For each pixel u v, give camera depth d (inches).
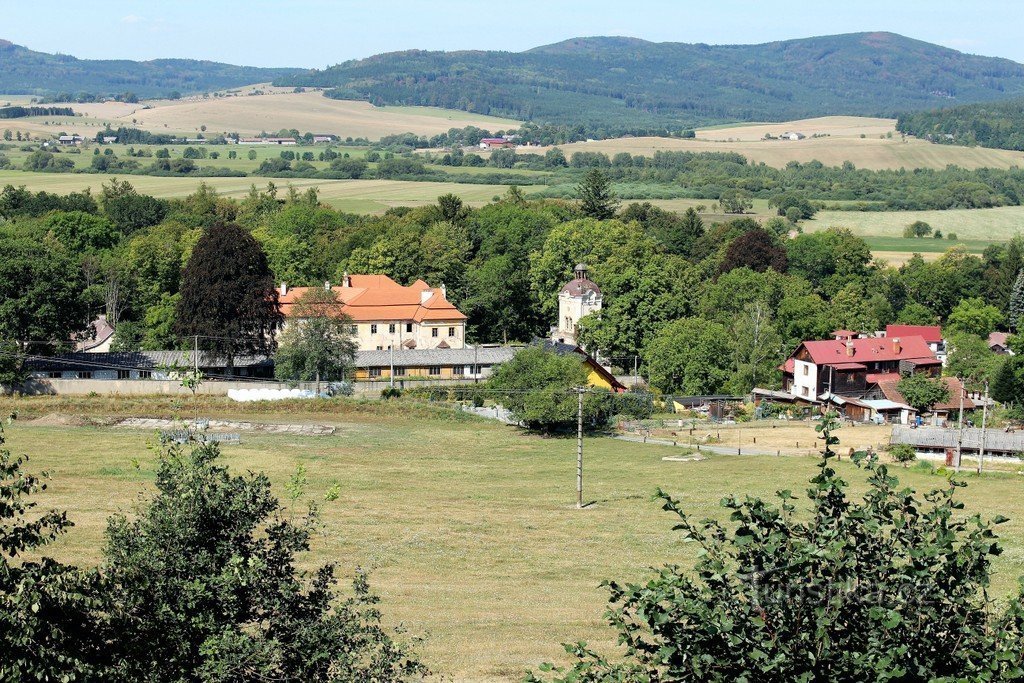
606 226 7003.0
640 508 2886.3
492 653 1620.3
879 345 5334.6
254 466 3294.8
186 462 1099.9
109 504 2554.1
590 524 2687.0
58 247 6752.0
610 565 2276.1
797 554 761.6
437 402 4534.9
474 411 4466.0
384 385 5103.3
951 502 801.6
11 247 4517.7
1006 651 748.0
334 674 1066.7
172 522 1039.0
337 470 3316.9
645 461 3649.1
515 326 6825.8
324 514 2674.7
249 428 3932.1
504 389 4261.8
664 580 787.4
